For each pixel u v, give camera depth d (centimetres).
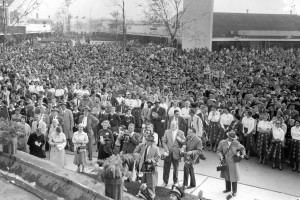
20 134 806
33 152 1059
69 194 591
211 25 4362
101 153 1048
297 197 922
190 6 4409
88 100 1464
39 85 1927
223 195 927
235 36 4622
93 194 569
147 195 844
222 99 1478
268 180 1039
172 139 965
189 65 2811
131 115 1364
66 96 1752
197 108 1345
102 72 2588
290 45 4944
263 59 3338
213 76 2352
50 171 664
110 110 1292
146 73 2444
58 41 6184
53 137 1063
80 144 1029
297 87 1928
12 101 1507
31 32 6216
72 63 3216
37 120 1170
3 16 2752
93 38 6412
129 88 1725
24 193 604
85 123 1198
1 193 601
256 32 4675
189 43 4469
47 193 602
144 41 5419
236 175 912
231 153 912
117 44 5109
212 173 1081
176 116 1238
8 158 762
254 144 1214
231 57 3488
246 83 1988
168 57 3406
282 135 1128
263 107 1328
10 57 3425
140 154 887
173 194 855
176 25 4106
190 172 961
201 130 1232
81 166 1074
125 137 1023
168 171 972
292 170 1126
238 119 1269
